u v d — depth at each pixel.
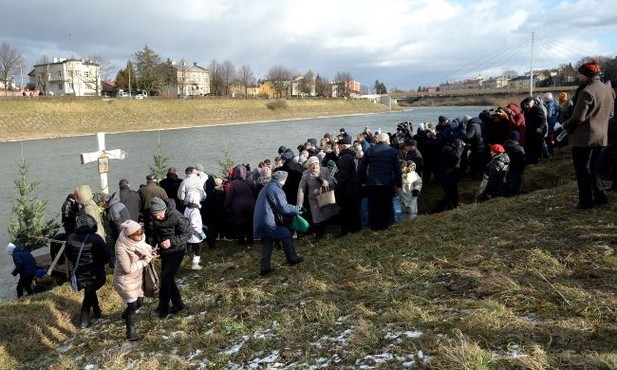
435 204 13.01
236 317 6.27
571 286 4.89
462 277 5.65
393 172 9.09
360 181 9.38
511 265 5.74
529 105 13.70
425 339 4.30
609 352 3.57
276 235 7.83
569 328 4.03
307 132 60.25
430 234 7.95
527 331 4.10
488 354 3.76
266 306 6.41
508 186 10.65
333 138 15.27
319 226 10.05
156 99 80.50
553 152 15.38
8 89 87.56
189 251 11.38
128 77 99.75
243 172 11.36
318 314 5.57
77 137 57.16
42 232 12.72
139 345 6.19
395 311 5.09
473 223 8.02
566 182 12.24
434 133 15.23
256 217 7.88
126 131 64.94
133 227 6.34
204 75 145.62
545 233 6.64
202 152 39.94
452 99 137.12
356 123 77.19
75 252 7.18
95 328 7.35
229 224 11.36
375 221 9.27
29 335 7.37
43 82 107.75
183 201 10.27
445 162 11.24
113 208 9.34
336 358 4.50
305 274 7.36
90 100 70.00
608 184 8.92
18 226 12.67
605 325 3.99
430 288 5.58
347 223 10.18
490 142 13.77
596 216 6.91
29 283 10.60
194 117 80.12
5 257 14.45
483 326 4.31
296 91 155.62
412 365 3.96
